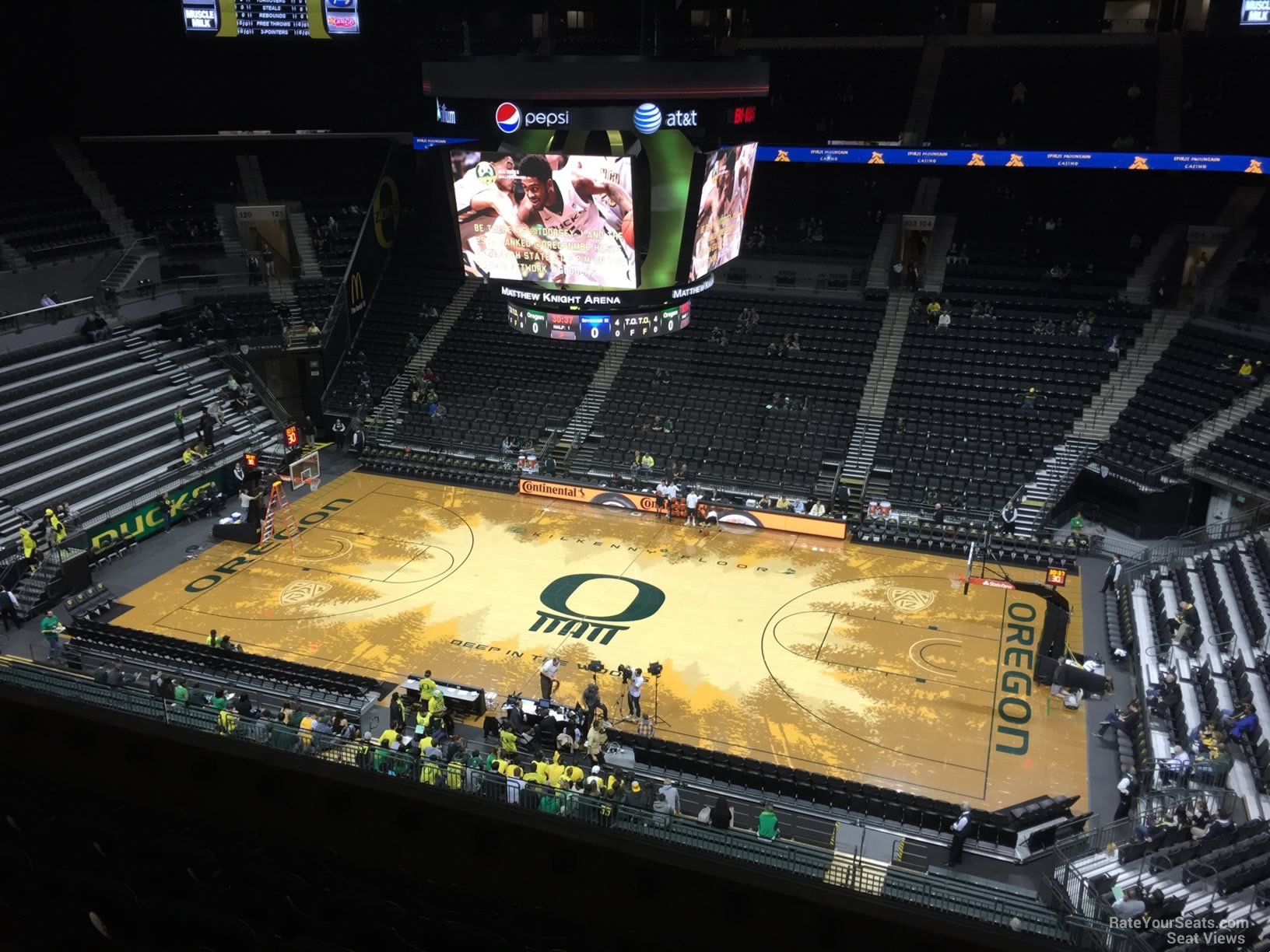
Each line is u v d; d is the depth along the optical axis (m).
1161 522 33.44
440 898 14.39
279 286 44.50
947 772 22.61
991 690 25.77
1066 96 46.06
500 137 23.78
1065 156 40.34
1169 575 29.73
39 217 40.62
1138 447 34.66
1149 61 46.31
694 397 40.22
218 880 13.60
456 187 24.62
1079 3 49.31
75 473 33.69
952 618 29.30
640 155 22.94
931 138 46.09
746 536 34.78
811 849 15.18
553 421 40.41
